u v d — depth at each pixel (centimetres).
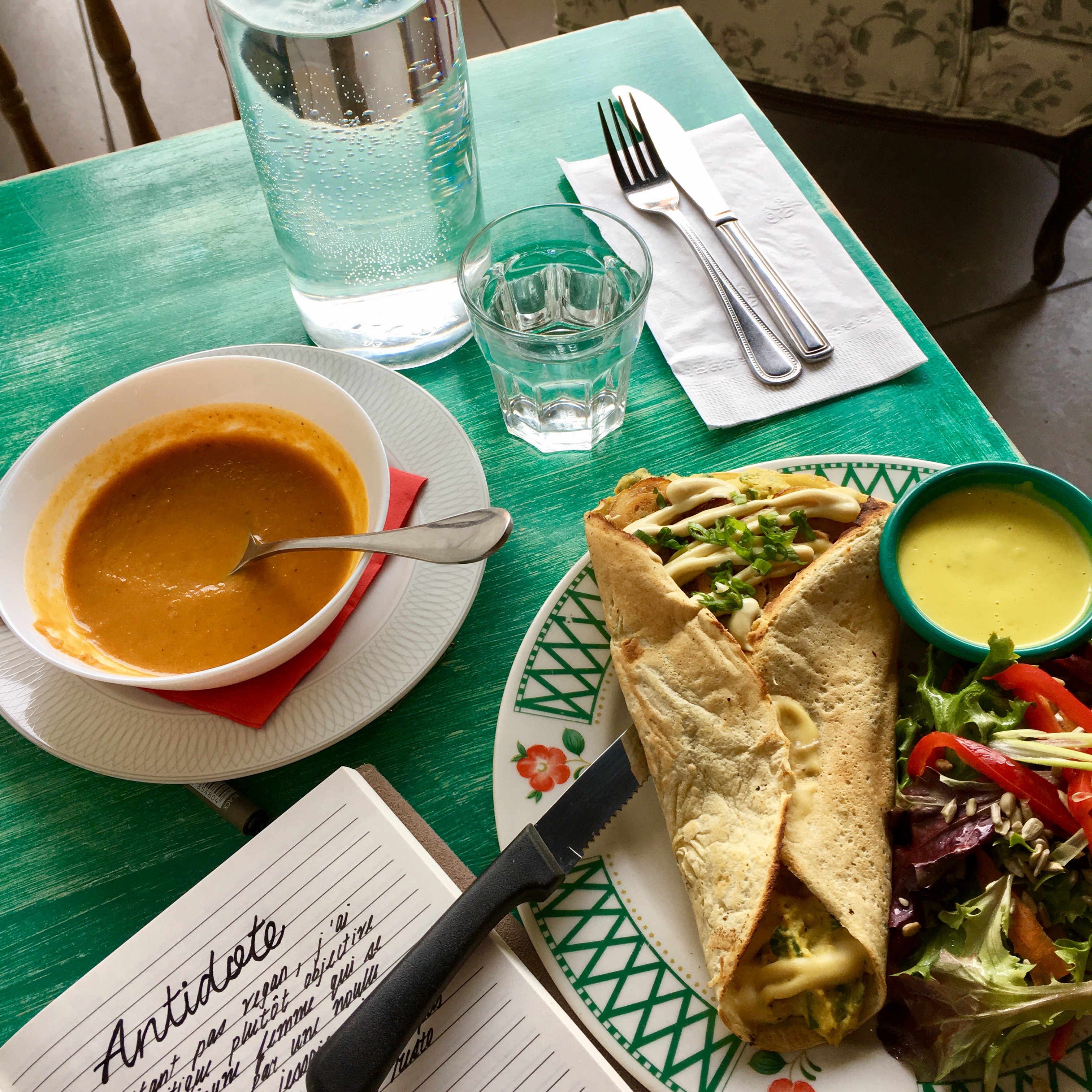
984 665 79
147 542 96
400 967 70
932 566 87
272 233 128
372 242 104
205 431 101
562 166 130
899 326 113
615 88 135
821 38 216
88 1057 71
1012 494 89
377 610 92
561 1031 71
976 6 198
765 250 119
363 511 94
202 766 83
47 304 123
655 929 77
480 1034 71
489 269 111
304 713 86
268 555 92
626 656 85
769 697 80
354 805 80
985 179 259
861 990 72
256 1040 72
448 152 101
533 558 100
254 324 120
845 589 87
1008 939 74
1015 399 227
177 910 76
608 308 116
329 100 91
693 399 109
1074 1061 70
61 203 133
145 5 315
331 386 94
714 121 136
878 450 105
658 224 123
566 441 108
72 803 87
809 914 75
